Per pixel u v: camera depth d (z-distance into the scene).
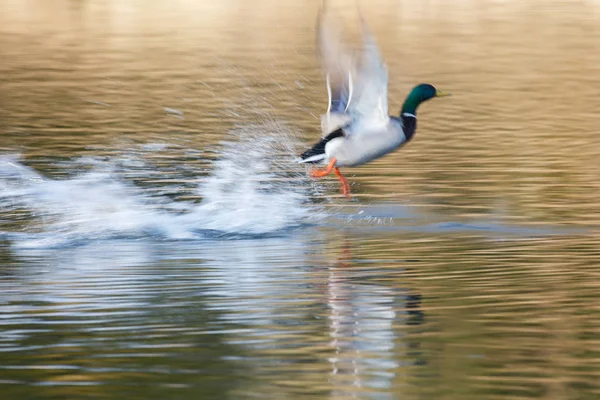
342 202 15.41
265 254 12.45
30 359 8.71
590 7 47.69
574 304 10.12
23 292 10.76
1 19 44.19
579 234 13.27
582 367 8.41
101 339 9.20
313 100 26.16
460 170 17.75
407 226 13.89
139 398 7.86
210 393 7.94
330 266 11.79
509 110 24.41
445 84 28.31
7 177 17.16
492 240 13.02
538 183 16.61
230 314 9.92
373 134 13.57
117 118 23.62
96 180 16.98
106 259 12.20
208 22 42.47
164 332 9.37
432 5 47.53
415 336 9.23
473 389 7.99
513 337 9.16
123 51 35.22
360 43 12.86
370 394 7.91
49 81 29.19
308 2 47.81
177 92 27.34
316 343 9.04
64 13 45.75
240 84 28.61
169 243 13.04
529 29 40.84
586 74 30.23
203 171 17.92
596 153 19.25
